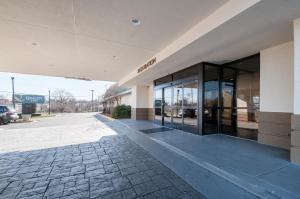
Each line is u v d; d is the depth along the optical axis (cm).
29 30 420
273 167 311
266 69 478
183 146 471
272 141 464
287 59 432
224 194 228
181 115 764
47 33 437
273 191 228
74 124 1125
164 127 870
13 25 394
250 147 453
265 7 269
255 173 285
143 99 1310
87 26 402
